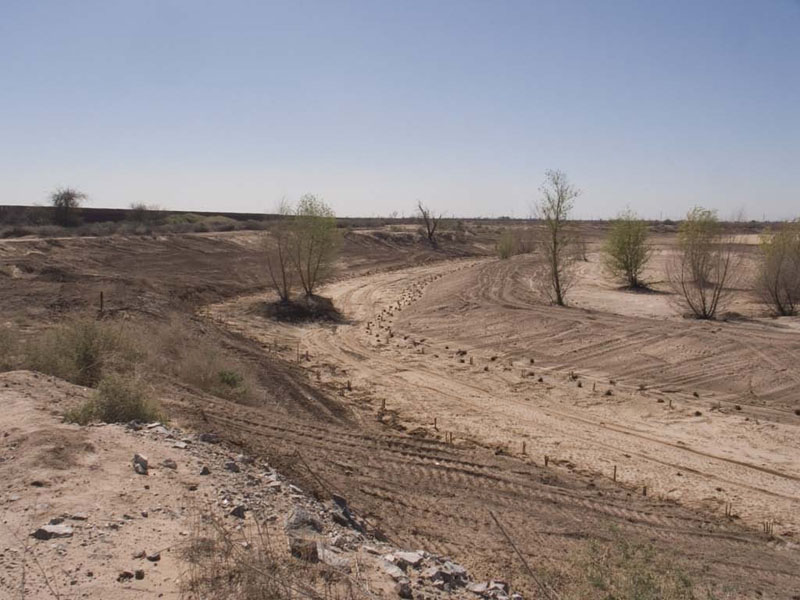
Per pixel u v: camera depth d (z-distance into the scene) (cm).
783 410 2325
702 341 3042
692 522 1412
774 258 3925
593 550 928
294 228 4897
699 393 2556
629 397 2552
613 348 3166
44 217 7256
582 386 2738
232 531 714
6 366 1595
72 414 1085
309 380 2783
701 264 3859
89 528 667
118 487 793
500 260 7312
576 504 1391
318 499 1053
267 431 1478
